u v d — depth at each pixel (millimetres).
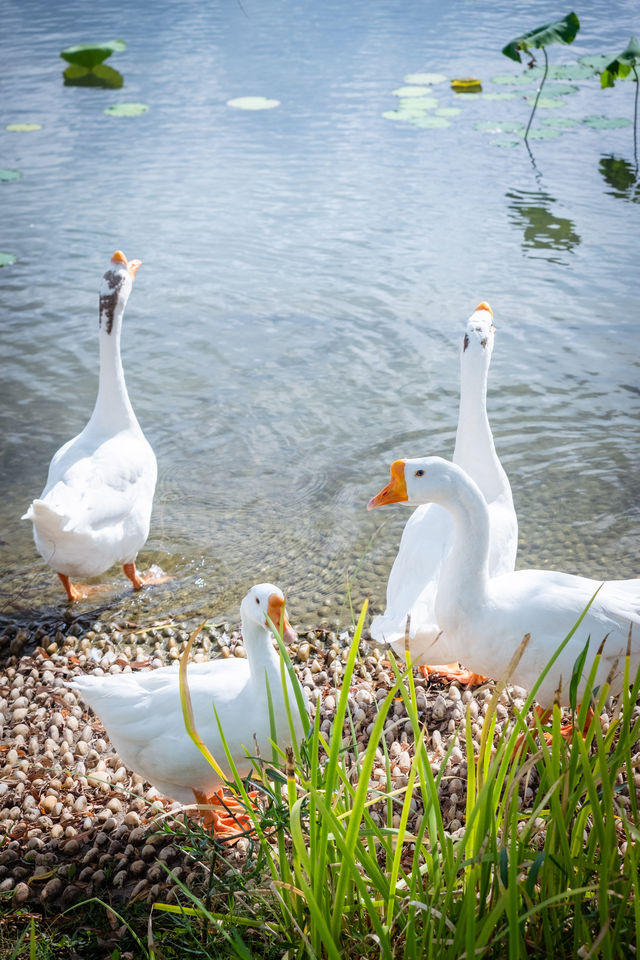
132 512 5496
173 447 7078
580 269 9328
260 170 11969
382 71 15539
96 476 5359
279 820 2824
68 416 7383
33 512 4816
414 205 10891
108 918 3445
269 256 9852
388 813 2912
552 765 2672
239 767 3830
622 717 2801
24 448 7012
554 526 6047
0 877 3711
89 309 8898
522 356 7961
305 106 14156
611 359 7871
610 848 2535
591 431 7023
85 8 19500
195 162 12281
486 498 4906
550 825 2699
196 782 3852
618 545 5836
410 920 2475
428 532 4613
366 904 2494
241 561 5941
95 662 5094
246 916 3143
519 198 10977
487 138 12898
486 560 3961
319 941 2639
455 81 14945
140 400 7617
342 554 5949
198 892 3441
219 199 11172
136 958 3227
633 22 17328
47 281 9383
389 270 9461
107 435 5660
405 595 4418
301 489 6594
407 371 7863
